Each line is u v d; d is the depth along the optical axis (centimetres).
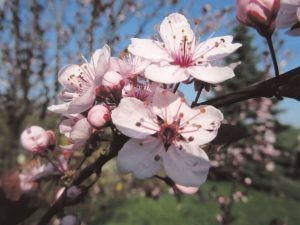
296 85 5
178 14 5
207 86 5
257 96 5
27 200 5
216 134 5
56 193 6
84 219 20
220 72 5
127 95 5
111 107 5
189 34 5
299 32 5
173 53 5
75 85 5
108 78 5
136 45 5
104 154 5
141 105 5
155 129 5
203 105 5
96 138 5
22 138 6
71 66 6
